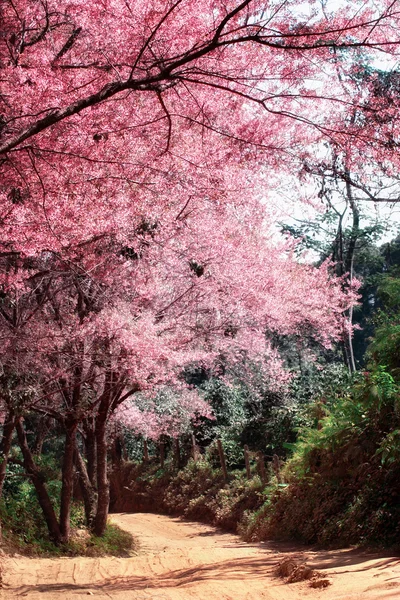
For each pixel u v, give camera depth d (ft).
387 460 35.01
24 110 28.99
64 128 30.60
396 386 37.73
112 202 33.22
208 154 33.12
